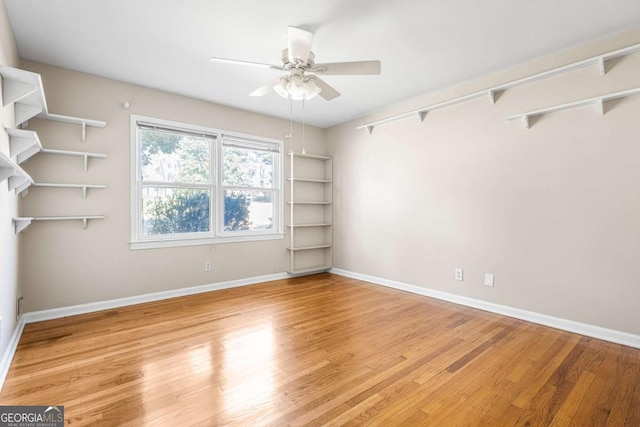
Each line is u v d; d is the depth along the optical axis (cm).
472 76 327
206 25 236
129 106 341
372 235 453
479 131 331
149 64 298
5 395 176
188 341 250
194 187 396
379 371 205
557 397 178
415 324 289
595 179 258
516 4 211
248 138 439
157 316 307
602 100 250
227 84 346
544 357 225
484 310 329
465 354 230
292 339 255
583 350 236
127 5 211
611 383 192
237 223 439
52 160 299
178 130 378
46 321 291
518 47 268
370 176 455
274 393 180
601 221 256
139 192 353
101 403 170
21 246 279
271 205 477
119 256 338
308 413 163
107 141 329
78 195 313
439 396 179
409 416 161
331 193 521
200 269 398
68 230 309
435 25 235
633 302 242
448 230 361
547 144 284
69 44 262
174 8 215
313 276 496
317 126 520
